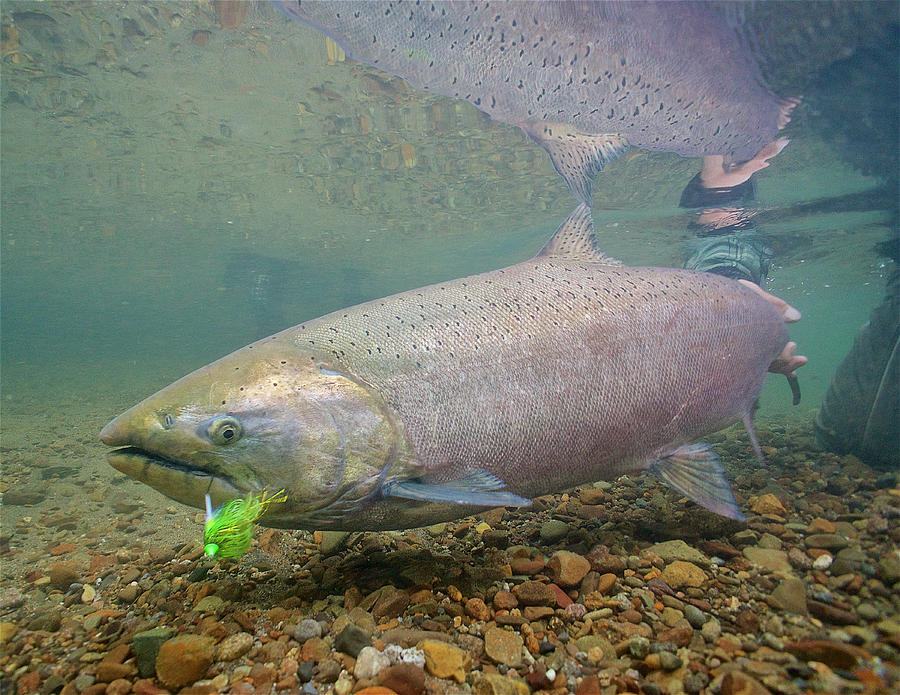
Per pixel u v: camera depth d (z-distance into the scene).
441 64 0.83
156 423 0.44
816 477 0.77
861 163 1.41
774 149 1.24
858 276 3.86
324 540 0.59
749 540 0.55
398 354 0.49
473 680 0.38
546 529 0.60
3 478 1.14
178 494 0.45
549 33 0.78
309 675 0.39
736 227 2.24
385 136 2.20
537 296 0.55
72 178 3.19
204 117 2.27
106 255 5.75
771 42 0.79
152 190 3.36
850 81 0.90
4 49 1.81
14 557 0.71
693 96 0.90
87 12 1.59
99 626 0.49
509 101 0.86
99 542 0.74
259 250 5.22
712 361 0.61
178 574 0.58
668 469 0.58
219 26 1.58
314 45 1.58
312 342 0.50
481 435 0.50
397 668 0.38
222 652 0.41
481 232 3.79
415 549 0.58
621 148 0.96
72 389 3.68
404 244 4.52
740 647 0.40
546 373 0.52
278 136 2.38
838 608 0.43
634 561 0.52
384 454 0.47
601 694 0.37
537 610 0.45
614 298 0.57
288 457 0.45
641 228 2.58
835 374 0.97
